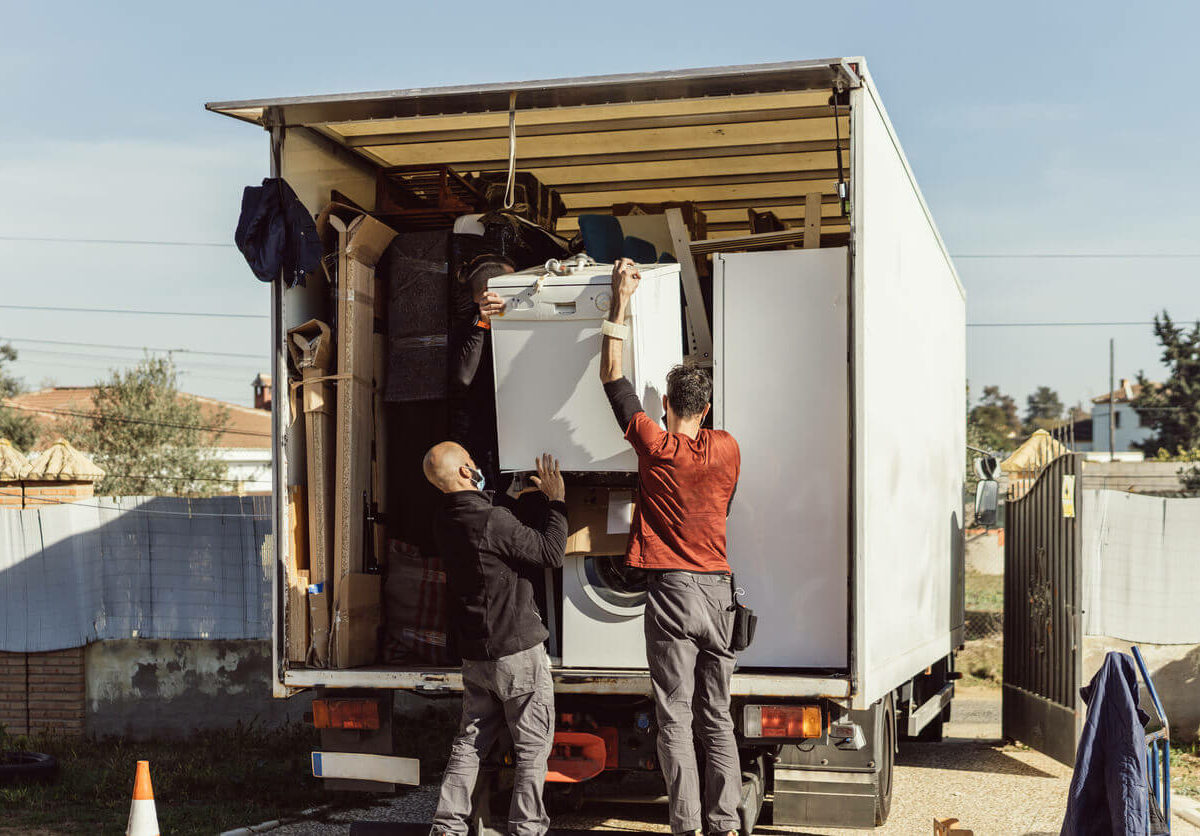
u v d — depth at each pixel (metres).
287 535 5.52
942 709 9.32
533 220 6.83
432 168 6.77
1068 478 8.08
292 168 5.70
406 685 5.32
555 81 5.02
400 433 6.18
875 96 5.19
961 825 6.53
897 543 5.75
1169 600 9.84
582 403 4.93
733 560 5.11
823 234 8.42
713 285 5.17
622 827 6.55
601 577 5.29
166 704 9.28
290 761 8.23
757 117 6.09
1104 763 4.94
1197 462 33.78
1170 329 64.56
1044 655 8.53
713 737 4.84
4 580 9.30
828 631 5.01
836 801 5.69
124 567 9.34
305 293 5.74
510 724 4.99
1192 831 6.39
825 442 5.04
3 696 9.34
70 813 6.86
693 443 4.82
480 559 4.91
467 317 5.69
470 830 5.23
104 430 32.56
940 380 7.54
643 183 7.39
